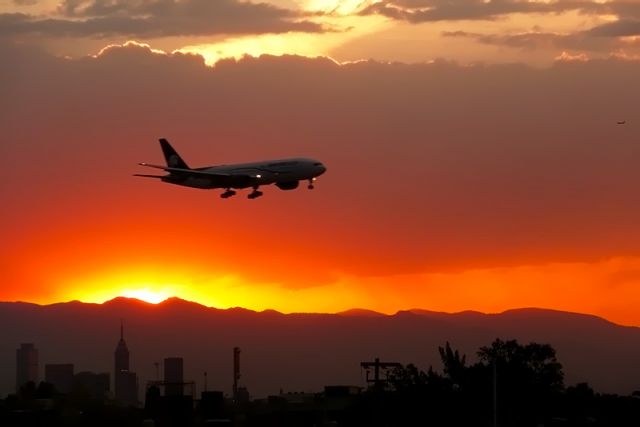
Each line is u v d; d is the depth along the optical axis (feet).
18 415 635.66
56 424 632.38
